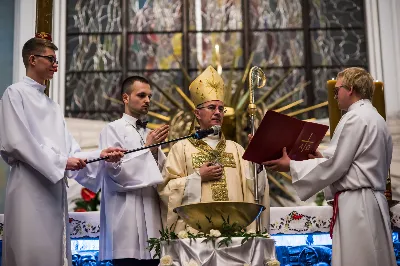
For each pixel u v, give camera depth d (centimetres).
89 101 958
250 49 977
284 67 967
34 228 510
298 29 984
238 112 853
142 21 997
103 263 639
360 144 504
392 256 492
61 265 520
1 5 932
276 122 509
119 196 570
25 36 919
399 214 593
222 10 994
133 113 598
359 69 529
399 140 873
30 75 547
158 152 588
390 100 902
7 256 509
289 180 866
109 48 984
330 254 641
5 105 524
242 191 566
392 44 936
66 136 556
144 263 563
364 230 490
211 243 486
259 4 994
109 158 533
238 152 582
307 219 611
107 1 1002
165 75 971
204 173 549
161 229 571
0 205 864
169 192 554
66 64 973
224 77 958
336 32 983
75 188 849
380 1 958
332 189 520
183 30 988
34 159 509
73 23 992
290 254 640
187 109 896
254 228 550
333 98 615
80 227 607
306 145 530
